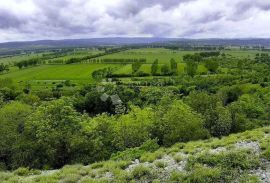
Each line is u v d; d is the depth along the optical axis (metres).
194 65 192.25
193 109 58.47
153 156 23.36
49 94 142.75
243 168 19.45
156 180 19.27
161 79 178.88
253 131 27.31
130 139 41.41
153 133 44.31
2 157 37.66
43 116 41.31
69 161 36.75
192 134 40.56
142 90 134.75
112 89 143.62
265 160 20.03
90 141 38.09
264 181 17.81
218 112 54.47
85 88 152.25
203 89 141.00
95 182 20.06
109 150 39.66
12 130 41.62
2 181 22.31
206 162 20.64
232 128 55.91
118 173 21.03
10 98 140.88
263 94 98.50
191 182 18.77
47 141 36.47
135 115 48.06
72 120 40.62
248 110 65.25
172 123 43.31
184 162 21.45
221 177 18.84
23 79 194.25
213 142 25.31
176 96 114.44
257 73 171.62
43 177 22.34
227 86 132.88
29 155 35.91
